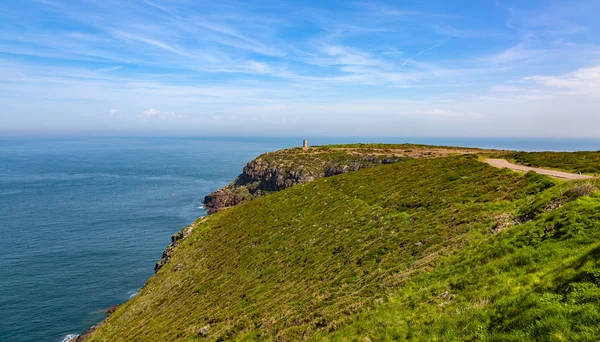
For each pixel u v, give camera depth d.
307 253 33.47
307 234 39.19
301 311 21.61
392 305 16.45
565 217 16.41
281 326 20.81
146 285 54.88
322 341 16.16
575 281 11.17
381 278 21.06
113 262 79.94
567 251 13.86
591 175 31.69
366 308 17.42
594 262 11.47
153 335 32.41
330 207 45.69
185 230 70.94
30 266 76.38
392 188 44.09
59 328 53.34
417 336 13.08
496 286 13.84
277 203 59.28
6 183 196.62
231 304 30.16
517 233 17.50
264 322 22.88
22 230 103.81
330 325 17.41
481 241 19.25
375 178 52.81
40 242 92.75
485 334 11.20
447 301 14.77
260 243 43.97
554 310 10.27
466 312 12.91
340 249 30.61
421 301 15.75
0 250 86.00
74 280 70.12
